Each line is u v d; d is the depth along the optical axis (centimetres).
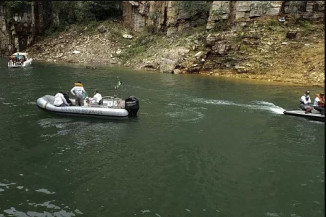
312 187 1033
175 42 3978
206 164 1191
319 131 1571
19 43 4856
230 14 3750
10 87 2420
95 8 4866
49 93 2255
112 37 4566
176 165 1181
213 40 3509
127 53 4231
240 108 1966
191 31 4044
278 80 2958
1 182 1024
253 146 1370
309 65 3006
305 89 2564
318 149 1348
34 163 1174
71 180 1056
